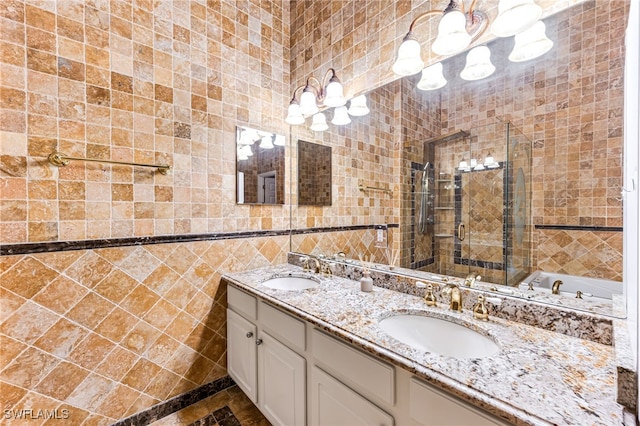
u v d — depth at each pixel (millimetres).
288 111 1959
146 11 1520
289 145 2168
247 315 1591
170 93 1602
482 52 1163
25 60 1191
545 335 918
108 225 1400
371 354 903
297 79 2143
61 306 1282
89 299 1354
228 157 1843
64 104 1280
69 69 1293
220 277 1810
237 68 1892
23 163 1187
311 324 1144
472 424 662
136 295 1492
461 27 1082
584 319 891
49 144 1244
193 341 1704
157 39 1558
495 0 1146
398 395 830
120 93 1435
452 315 1087
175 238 1620
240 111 1904
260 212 2002
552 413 567
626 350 641
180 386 1657
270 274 1829
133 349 1486
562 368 728
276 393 1354
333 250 1874
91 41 1351
